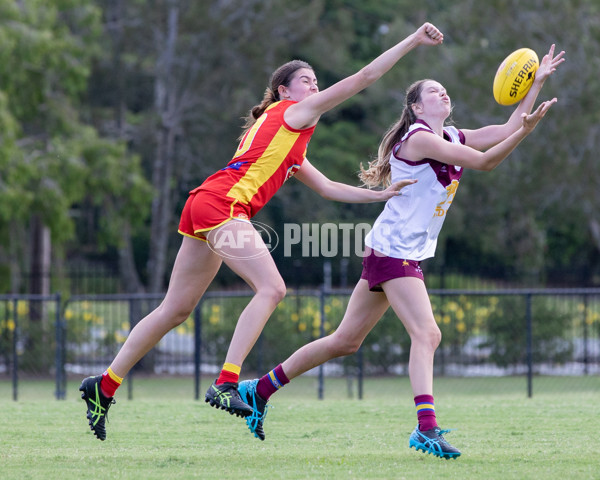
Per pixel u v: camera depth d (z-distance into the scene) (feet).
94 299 127.75
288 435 65.82
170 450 57.98
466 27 232.53
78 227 352.69
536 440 61.21
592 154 212.84
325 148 349.82
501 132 58.03
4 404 90.12
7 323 168.55
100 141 201.57
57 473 47.83
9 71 183.11
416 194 54.03
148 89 262.67
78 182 191.62
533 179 225.15
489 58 226.17
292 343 156.66
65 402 93.40
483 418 74.54
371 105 349.41
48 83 199.21
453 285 244.22
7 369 174.09
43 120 204.03
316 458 53.21
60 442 61.93
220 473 47.65
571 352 166.40
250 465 50.55
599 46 215.51
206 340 167.22
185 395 133.18
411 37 52.01
